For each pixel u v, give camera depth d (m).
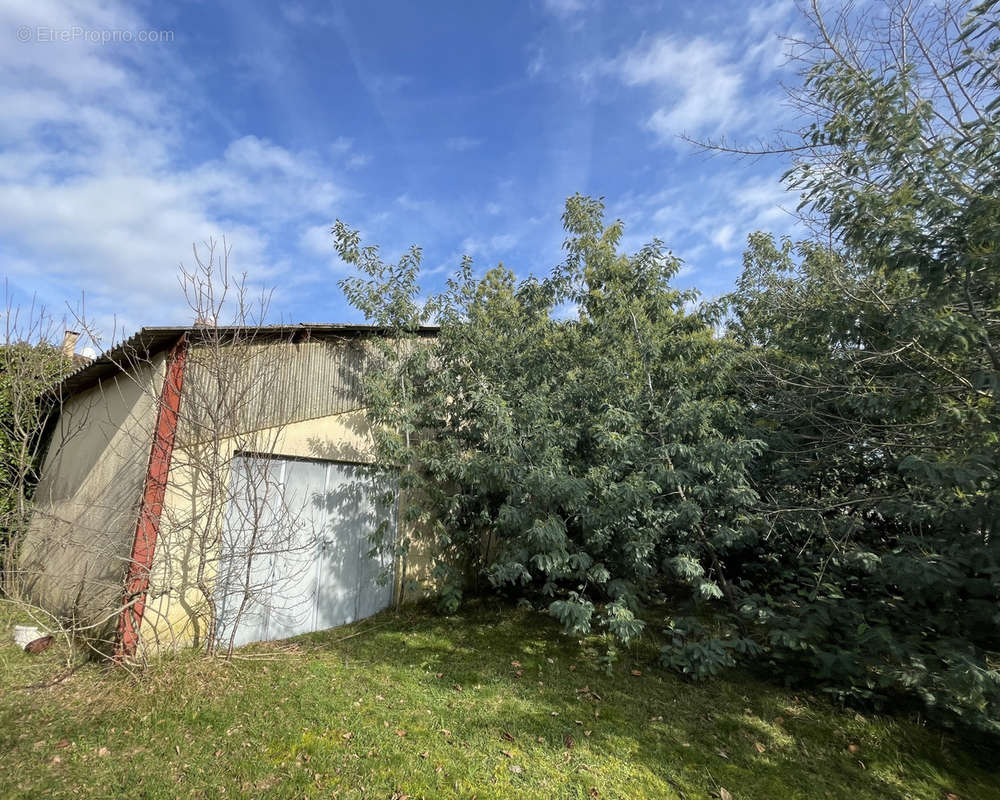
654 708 4.32
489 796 3.04
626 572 5.79
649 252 6.08
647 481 5.02
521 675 4.88
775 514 5.41
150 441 4.95
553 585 5.62
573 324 6.49
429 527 7.45
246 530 5.35
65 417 7.79
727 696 4.56
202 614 4.98
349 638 5.75
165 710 3.82
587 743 3.70
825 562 5.00
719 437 5.36
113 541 4.82
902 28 3.77
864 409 4.94
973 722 3.57
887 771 3.53
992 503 3.63
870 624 4.65
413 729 3.75
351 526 6.48
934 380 4.35
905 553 4.64
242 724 3.70
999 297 3.57
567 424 5.88
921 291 3.93
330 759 3.31
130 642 4.45
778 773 3.47
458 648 5.53
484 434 6.42
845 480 5.96
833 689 4.26
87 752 3.28
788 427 6.22
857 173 3.84
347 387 6.63
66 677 4.29
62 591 5.77
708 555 6.28
